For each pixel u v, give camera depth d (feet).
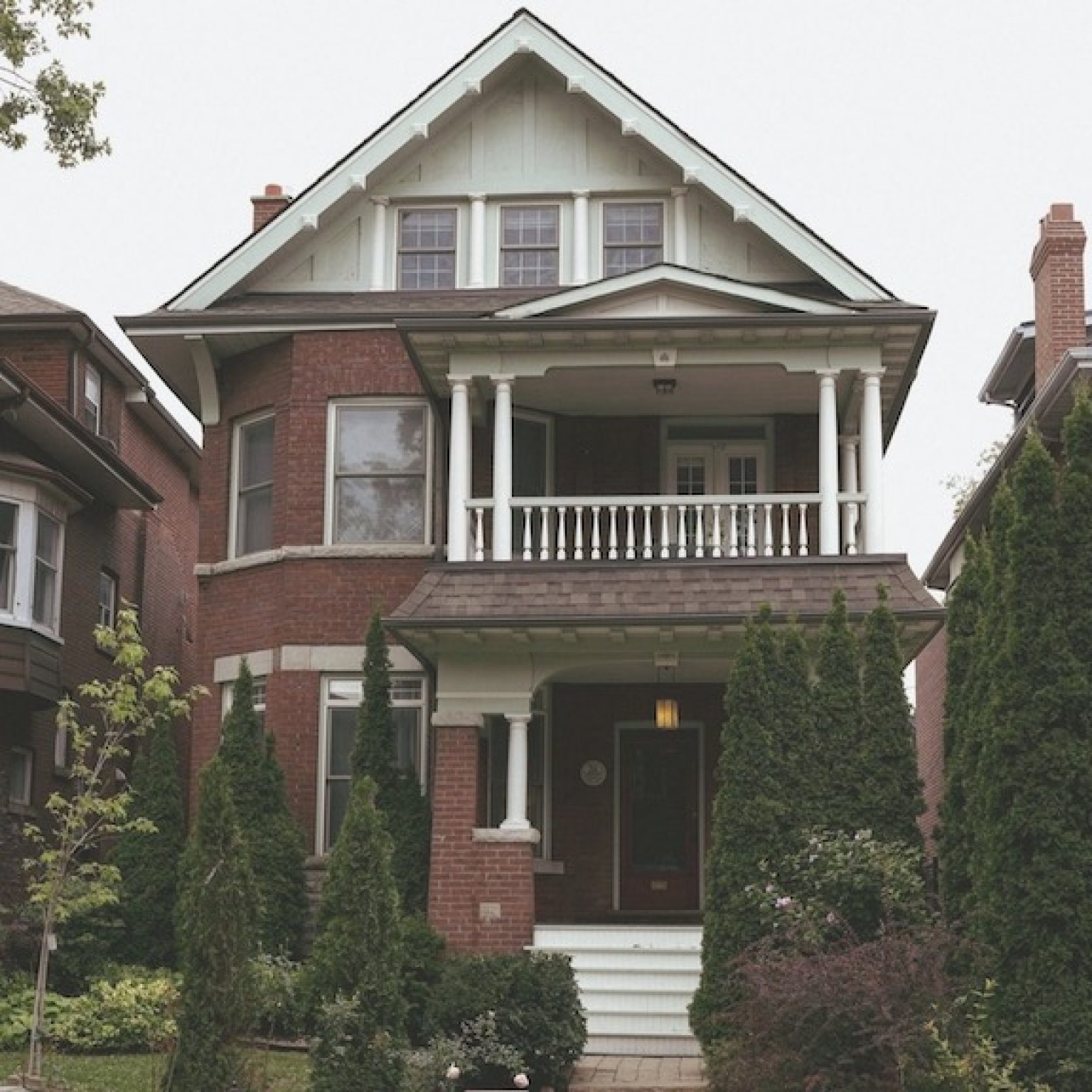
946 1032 42.01
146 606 95.71
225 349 73.10
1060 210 79.61
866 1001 42.65
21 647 70.59
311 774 67.92
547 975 51.65
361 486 70.18
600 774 69.41
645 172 73.61
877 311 61.62
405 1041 45.91
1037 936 40.70
